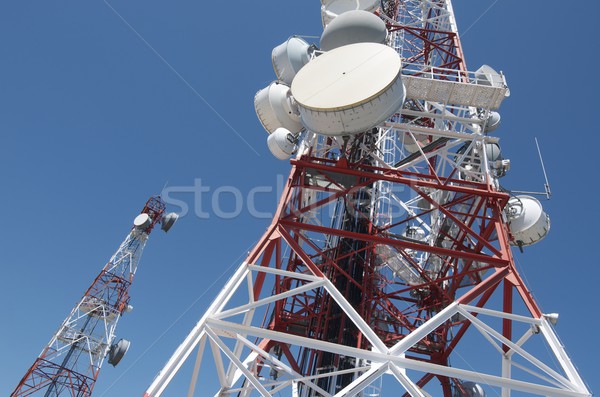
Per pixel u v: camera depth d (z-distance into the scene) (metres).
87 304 44.44
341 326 20.88
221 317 15.01
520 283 16.55
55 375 39.91
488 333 15.89
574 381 13.92
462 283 24.73
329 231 18.41
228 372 17.20
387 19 28.67
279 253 18.34
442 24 29.28
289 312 24.62
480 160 21.67
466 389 22.52
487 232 19.84
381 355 14.04
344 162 20.11
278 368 16.83
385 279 25.81
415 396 13.28
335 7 28.30
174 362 13.41
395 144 28.36
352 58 19.72
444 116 21.53
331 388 19.47
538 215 21.48
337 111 17.66
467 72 21.58
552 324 15.37
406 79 21.02
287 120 23.83
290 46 24.28
